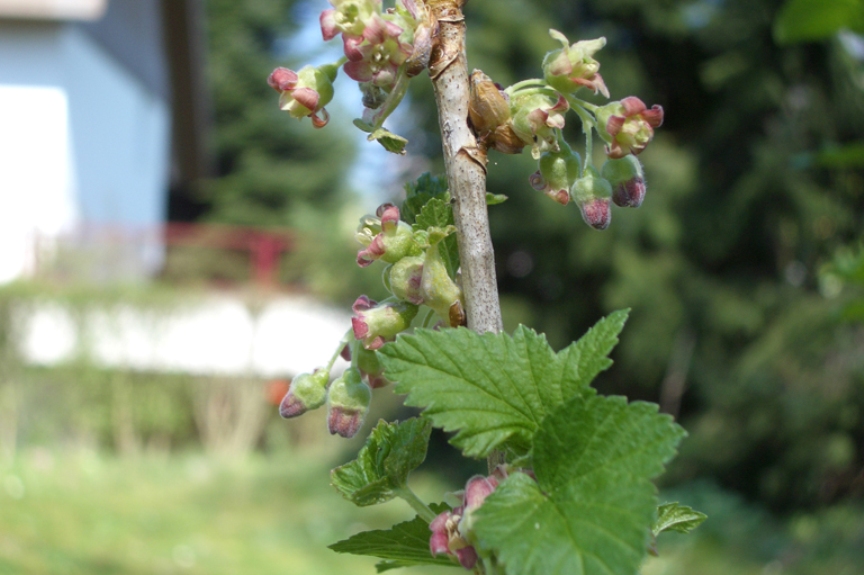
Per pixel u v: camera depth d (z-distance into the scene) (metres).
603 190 1.10
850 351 8.32
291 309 13.23
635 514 0.76
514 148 0.98
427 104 10.80
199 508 9.41
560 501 0.79
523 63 10.71
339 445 12.36
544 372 0.88
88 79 13.98
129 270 13.33
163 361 12.19
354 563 7.53
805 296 9.70
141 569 6.68
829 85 9.94
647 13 10.74
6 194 12.86
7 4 12.44
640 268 10.25
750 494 8.90
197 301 12.48
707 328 10.23
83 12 12.59
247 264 15.36
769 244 10.47
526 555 0.76
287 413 1.15
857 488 8.15
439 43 0.98
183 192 26.38
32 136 12.98
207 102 17.86
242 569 7.05
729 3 10.16
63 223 13.01
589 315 11.09
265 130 25.98
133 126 16.50
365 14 0.95
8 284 11.31
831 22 2.89
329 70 1.09
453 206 0.98
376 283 11.58
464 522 0.83
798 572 7.04
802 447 8.32
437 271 0.98
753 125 10.30
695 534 7.74
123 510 8.86
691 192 10.31
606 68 10.84
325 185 26.16
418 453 1.01
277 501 9.80
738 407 8.76
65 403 11.48
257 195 26.06
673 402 10.25
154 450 12.42
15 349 11.09
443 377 0.87
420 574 6.50
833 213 9.82
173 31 15.70
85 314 11.53
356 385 1.13
